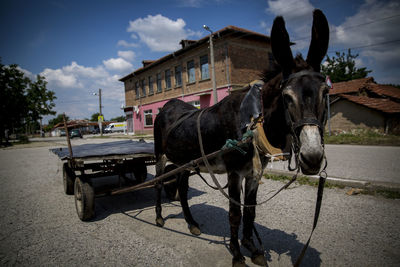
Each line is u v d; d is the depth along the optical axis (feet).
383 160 25.50
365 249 9.07
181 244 10.28
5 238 11.18
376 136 46.09
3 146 83.15
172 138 11.19
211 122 8.93
